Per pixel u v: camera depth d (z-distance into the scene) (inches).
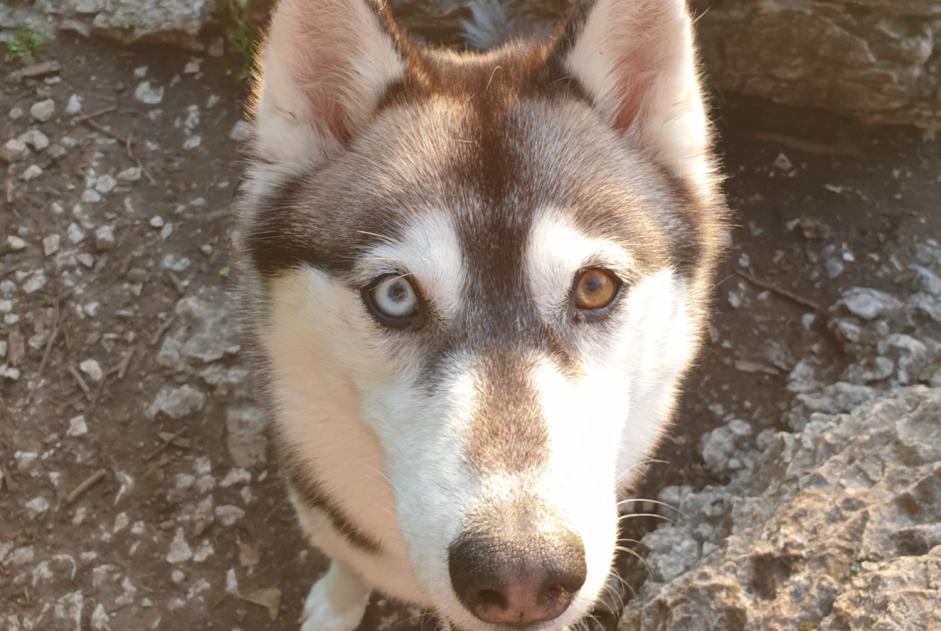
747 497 23.1
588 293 16.2
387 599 24.4
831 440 22.7
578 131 17.1
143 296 27.9
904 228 28.4
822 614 19.1
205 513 25.5
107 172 29.6
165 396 26.6
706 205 18.6
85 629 24.3
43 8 31.8
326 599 23.7
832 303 27.6
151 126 30.5
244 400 26.5
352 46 17.4
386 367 16.1
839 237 28.4
